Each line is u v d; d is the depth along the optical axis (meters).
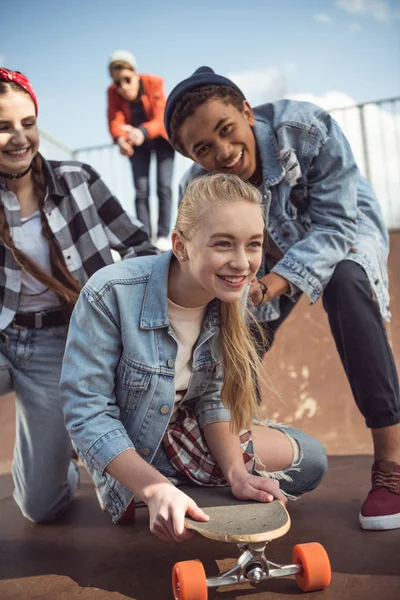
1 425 4.14
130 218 2.45
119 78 5.70
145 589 1.68
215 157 2.30
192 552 1.90
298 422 4.16
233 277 1.62
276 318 2.51
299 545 1.63
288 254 2.26
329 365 4.66
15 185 2.25
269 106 2.44
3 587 1.75
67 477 2.32
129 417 1.87
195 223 1.62
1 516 2.38
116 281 1.80
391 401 2.09
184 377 1.90
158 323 1.80
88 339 1.77
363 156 7.82
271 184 2.38
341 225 2.27
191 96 2.24
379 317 2.18
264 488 1.73
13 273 2.24
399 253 5.91
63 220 2.31
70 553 1.96
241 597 1.60
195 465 1.92
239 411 1.90
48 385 2.27
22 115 2.13
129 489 1.79
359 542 1.88
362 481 2.53
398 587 1.59
